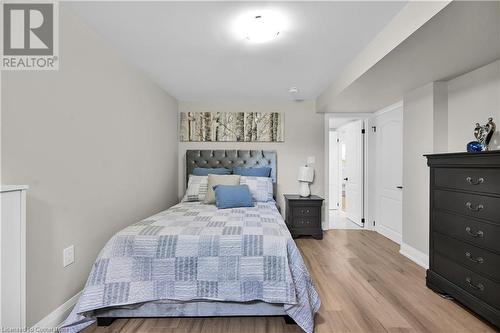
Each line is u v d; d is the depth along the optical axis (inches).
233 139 160.6
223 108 161.3
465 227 71.8
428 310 73.0
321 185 163.2
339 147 244.8
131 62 102.6
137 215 109.0
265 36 79.4
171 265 67.0
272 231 74.3
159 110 132.8
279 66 107.0
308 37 82.6
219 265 66.8
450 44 69.8
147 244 68.4
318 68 109.3
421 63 82.6
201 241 68.7
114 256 67.4
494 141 81.7
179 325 66.8
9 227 45.7
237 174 146.6
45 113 63.0
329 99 133.2
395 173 140.9
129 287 65.3
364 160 169.3
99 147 83.2
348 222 189.5
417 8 61.6
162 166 136.8
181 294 65.9
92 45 79.4
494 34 64.1
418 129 110.3
